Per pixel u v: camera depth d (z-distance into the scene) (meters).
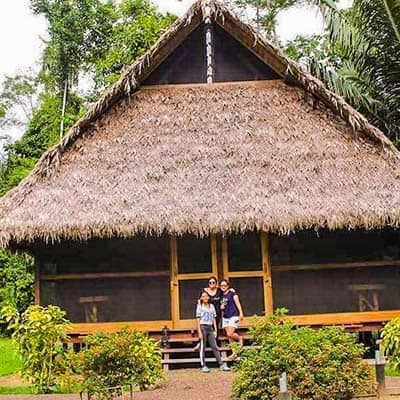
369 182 13.91
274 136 14.84
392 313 13.98
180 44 16.14
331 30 19.12
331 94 14.95
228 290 13.40
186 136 14.92
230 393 10.01
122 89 15.35
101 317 14.05
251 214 13.23
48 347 10.88
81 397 9.33
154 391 10.54
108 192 13.90
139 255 14.23
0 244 13.23
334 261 14.19
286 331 9.52
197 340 13.77
